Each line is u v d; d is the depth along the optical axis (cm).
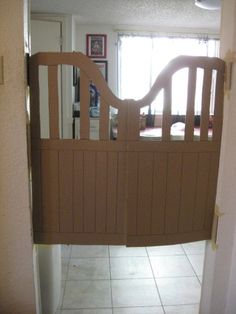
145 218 143
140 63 392
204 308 162
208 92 136
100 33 382
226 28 134
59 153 137
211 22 352
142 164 138
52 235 145
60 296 198
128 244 145
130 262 243
